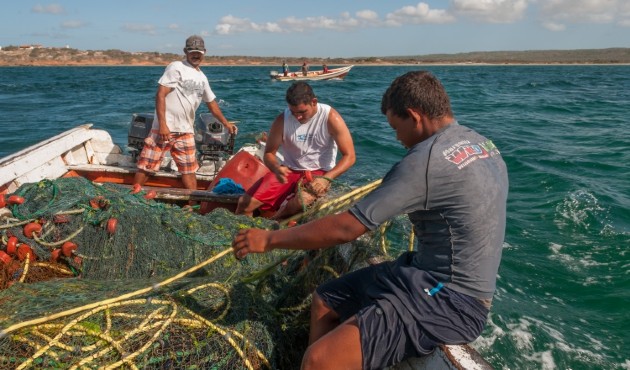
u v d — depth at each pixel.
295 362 2.97
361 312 2.39
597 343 4.90
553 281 6.05
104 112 22.77
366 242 3.59
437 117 2.38
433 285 2.36
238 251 2.59
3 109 24.28
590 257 6.61
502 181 2.37
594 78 65.25
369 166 11.10
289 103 4.69
